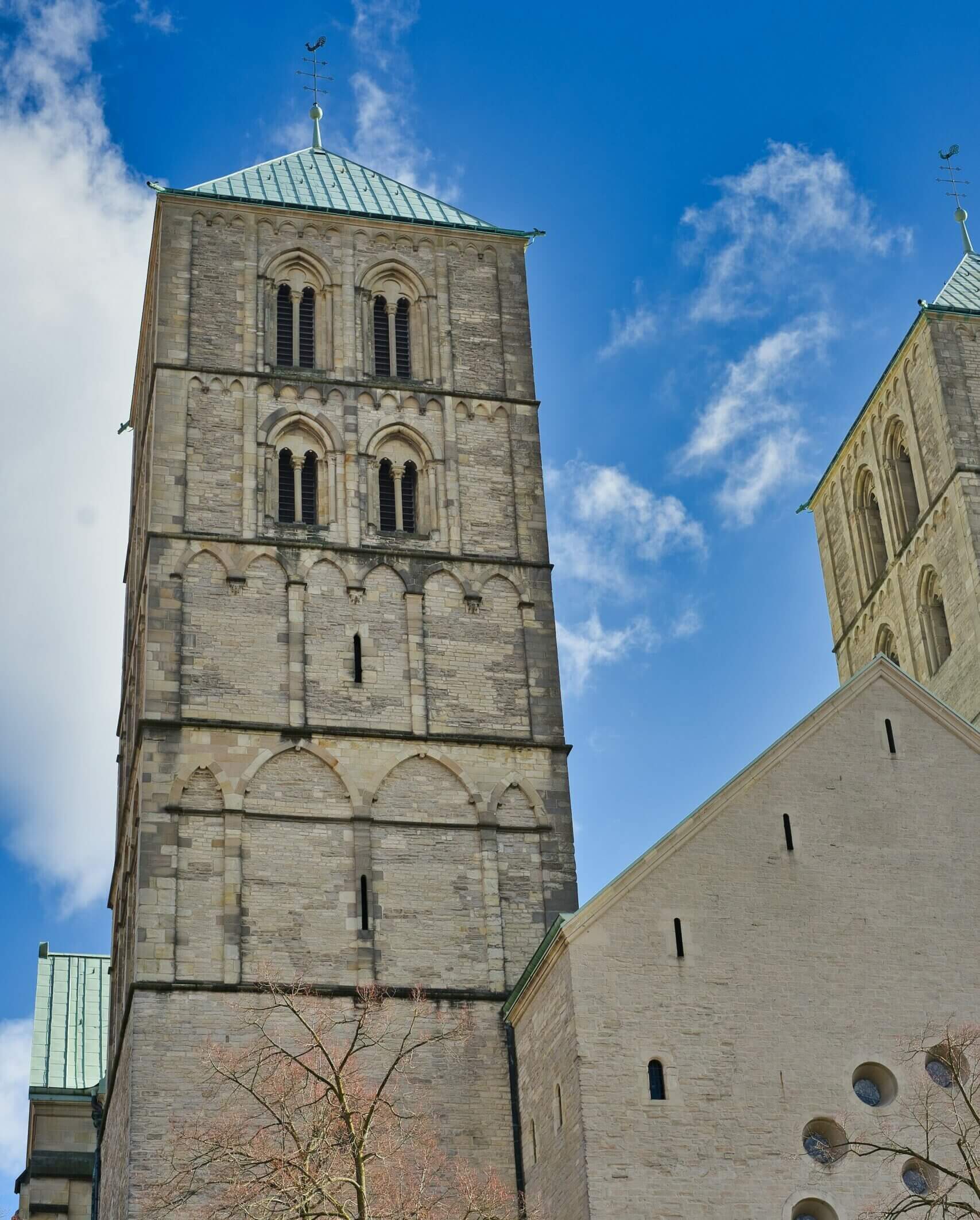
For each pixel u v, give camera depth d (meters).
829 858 62.41
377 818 72.94
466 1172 61.09
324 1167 57.91
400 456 81.06
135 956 68.81
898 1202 55.03
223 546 76.69
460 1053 68.88
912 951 61.34
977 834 63.44
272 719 73.94
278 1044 67.38
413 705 75.44
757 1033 59.56
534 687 76.88
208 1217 58.66
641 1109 58.12
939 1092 59.31
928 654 87.50
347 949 70.50
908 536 90.06
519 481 81.25
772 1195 57.41
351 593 77.00
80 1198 91.75
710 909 61.16
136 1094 66.69
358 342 82.88
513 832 73.88
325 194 87.00
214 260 82.94
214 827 71.50
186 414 79.19
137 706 77.62
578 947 60.09
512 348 84.44
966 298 92.25
